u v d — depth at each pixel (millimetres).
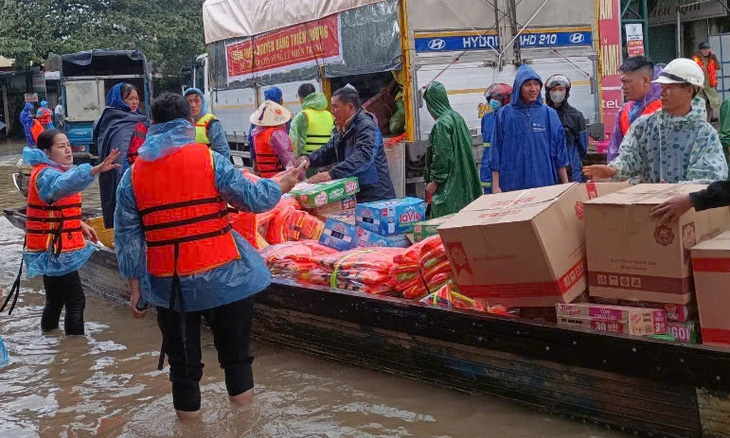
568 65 10102
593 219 4180
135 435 4508
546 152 6504
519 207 4438
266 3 12367
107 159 5992
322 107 8820
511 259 4332
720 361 3539
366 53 9805
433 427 4344
